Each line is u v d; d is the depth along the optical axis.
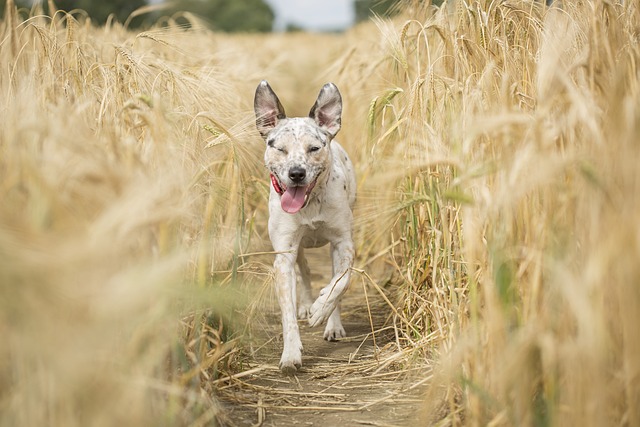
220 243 3.83
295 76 13.76
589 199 2.55
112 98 4.06
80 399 2.32
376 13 5.95
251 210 6.05
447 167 3.97
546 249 2.73
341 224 4.68
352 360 4.38
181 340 3.34
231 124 5.21
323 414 3.54
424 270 4.57
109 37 6.73
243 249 4.37
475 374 3.06
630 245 2.35
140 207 2.29
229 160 3.96
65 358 2.08
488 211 2.89
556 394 2.60
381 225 4.37
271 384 3.99
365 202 5.29
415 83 4.48
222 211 4.13
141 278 2.29
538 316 2.71
